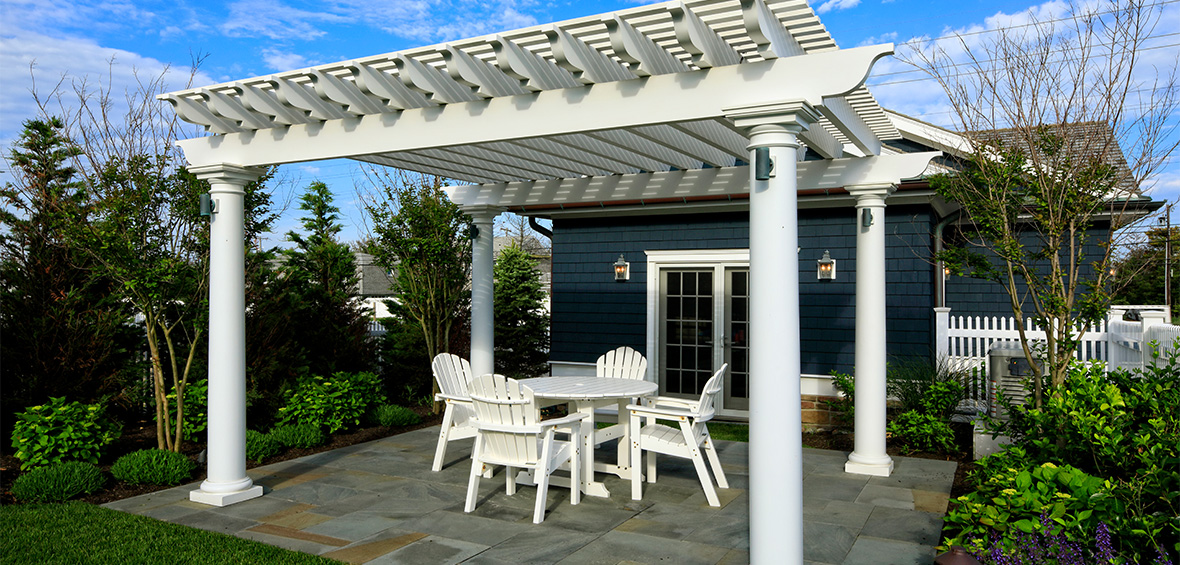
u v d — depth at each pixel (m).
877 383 6.15
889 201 7.90
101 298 7.40
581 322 9.72
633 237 9.39
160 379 6.38
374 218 9.12
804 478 5.98
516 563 4.09
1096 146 6.26
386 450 7.09
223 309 5.31
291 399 7.57
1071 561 2.79
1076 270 6.02
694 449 5.22
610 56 4.09
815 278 8.38
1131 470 3.58
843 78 3.52
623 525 4.79
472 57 4.17
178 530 4.55
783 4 3.47
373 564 4.05
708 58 3.69
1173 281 16.23
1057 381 5.92
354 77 4.41
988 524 3.18
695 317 9.13
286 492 5.57
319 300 9.95
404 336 10.80
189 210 6.14
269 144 5.22
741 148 5.78
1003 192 6.04
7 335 6.94
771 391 3.62
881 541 4.45
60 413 5.91
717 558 4.17
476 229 7.69
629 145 5.65
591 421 5.57
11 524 4.60
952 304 9.78
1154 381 4.56
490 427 5.03
